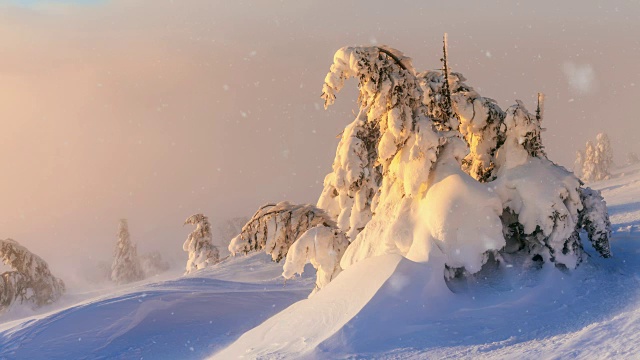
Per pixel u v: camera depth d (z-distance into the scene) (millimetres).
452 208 12617
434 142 13125
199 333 17672
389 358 9344
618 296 11234
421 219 13070
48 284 37656
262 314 19312
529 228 13078
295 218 16953
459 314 11086
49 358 16672
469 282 12516
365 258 13297
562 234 12953
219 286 23500
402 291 11281
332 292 12188
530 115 13844
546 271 12750
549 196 13078
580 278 12781
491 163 15023
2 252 36250
